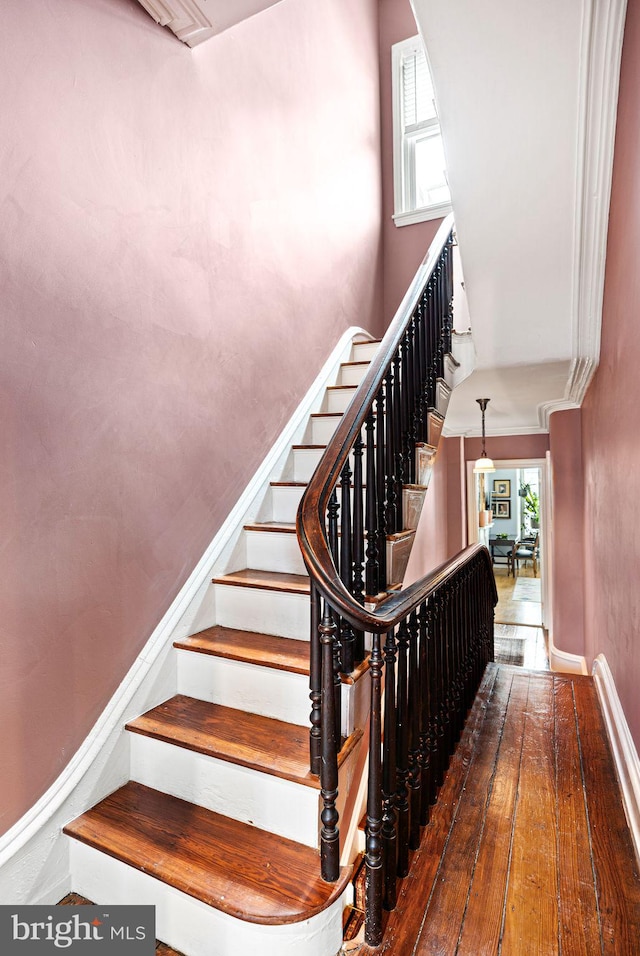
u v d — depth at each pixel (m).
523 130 1.62
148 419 1.79
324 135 3.24
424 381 2.56
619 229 1.83
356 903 1.42
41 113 1.42
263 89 2.56
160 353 1.85
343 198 3.51
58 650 1.46
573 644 4.50
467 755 2.10
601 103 1.52
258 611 2.00
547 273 2.27
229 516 2.23
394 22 4.36
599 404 2.91
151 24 1.83
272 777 1.42
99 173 1.61
